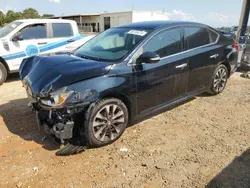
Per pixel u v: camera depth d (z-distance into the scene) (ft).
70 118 10.50
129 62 11.95
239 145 11.84
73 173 9.78
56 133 10.53
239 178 9.50
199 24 16.05
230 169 10.03
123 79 11.57
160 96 13.56
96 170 9.96
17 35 23.13
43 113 10.84
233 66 18.88
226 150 11.40
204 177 9.55
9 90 20.59
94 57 12.85
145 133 12.90
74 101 10.21
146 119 14.53
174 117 14.85
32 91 10.93
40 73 11.46
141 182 9.30
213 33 17.01
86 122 10.76
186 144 11.91
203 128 13.56
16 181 9.32
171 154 11.07
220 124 14.06
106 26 131.85
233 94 19.04
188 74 14.80
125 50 12.50
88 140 11.03
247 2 25.46
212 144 11.93
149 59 11.69
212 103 17.12
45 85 10.57
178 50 14.15
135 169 10.04
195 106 16.57
